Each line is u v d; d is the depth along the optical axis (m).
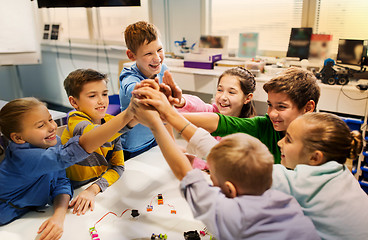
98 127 1.04
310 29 2.86
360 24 2.81
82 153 1.04
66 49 4.46
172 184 1.30
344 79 2.44
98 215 1.10
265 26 3.30
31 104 1.04
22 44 3.49
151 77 1.71
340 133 0.83
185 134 0.88
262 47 3.38
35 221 1.09
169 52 3.79
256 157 0.69
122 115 1.00
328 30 2.99
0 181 1.04
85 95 1.34
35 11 4.34
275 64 3.20
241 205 0.67
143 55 1.58
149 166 1.45
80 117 1.33
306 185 0.82
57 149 1.05
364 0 2.74
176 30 3.80
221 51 3.40
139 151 1.84
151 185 1.29
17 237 1.00
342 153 0.84
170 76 1.02
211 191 0.70
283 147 0.92
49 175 1.14
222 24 3.56
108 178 1.29
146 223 1.05
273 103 1.09
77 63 4.42
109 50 4.04
